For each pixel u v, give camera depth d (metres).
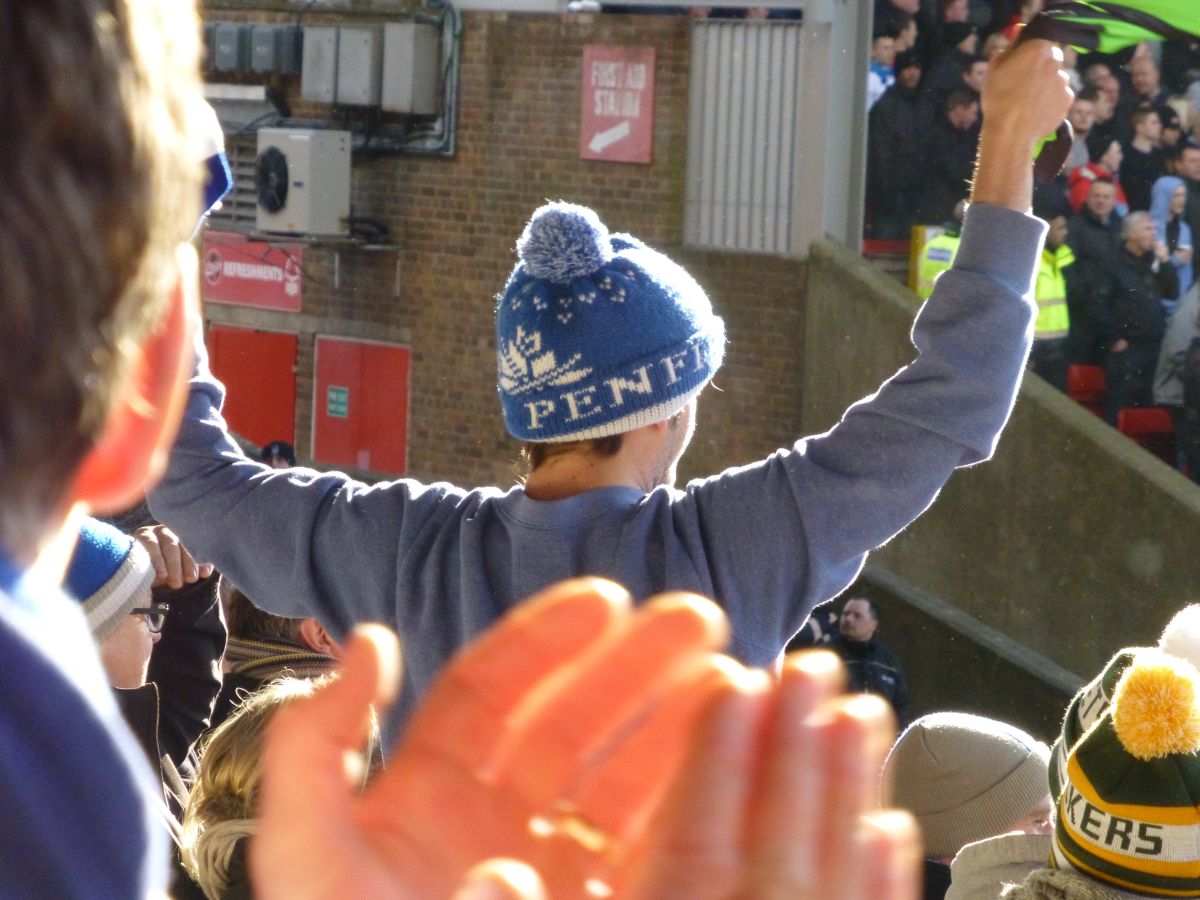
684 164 11.21
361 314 12.86
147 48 0.38
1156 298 10.43
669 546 1.54
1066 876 1.87
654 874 0.38
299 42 12.66
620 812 0.42
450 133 12.17
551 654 0.43
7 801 0.34
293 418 13.36
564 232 1.56
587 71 11.48
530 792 0.42
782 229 10.89
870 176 11.11
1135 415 10.54
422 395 12.63
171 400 0.43
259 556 1.78
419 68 12.11
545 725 0.42
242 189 13.29
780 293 10.91
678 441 1.65
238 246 13.41
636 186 11.41
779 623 1.55
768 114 10.86
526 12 11.72
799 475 1.55
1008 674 10.07
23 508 0.37
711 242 11.18
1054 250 10.48
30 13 0.35
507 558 1.60
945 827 2.64
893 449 1.54
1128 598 9.77
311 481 1.81
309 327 13.13
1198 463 10.41
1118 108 10.34
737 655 1.53
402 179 12.52
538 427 1.58
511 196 12.00
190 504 1.83
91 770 0.35
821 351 10.76
